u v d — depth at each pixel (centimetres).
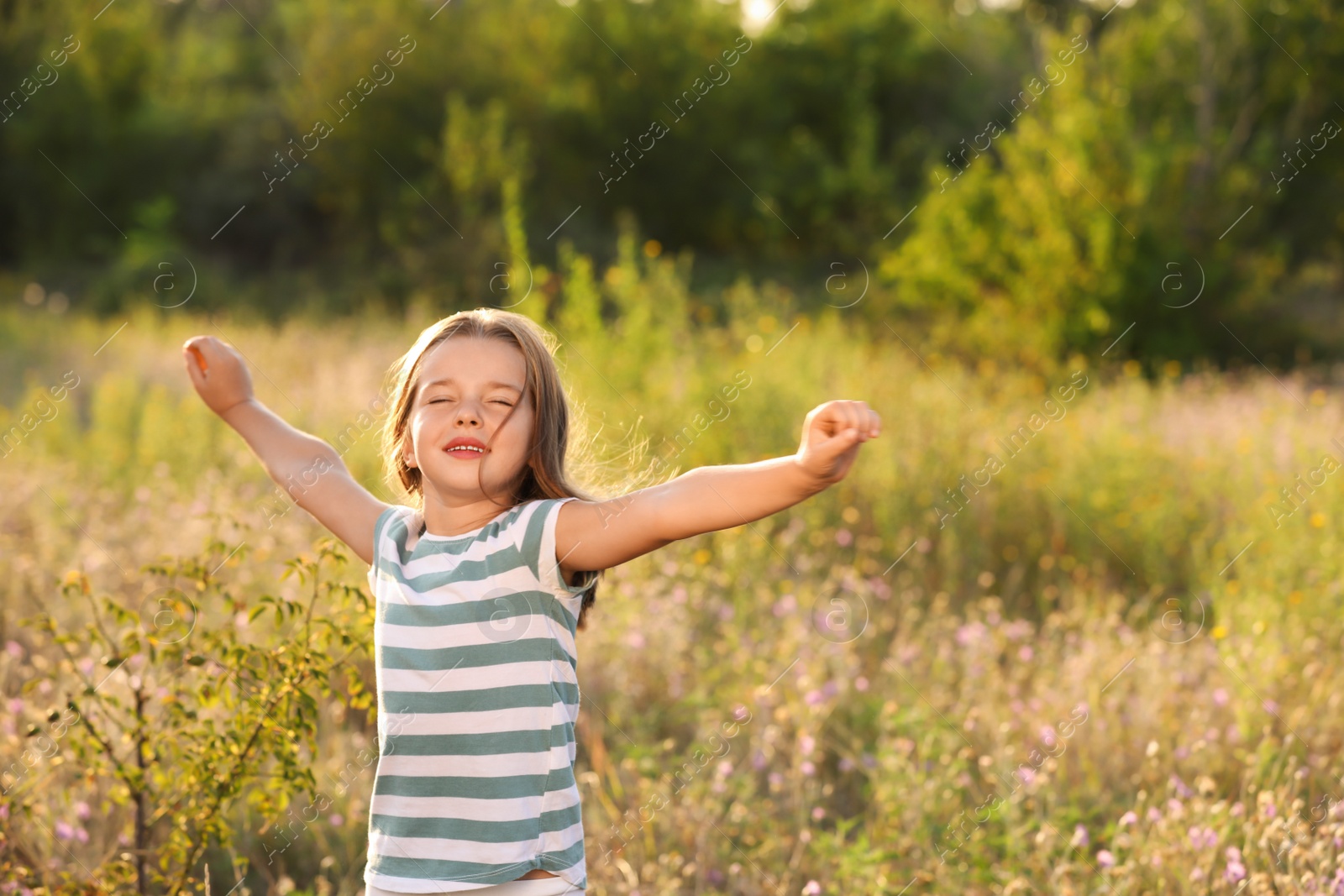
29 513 566
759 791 371
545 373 201
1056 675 438
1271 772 362
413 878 187
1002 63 2728
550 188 2309
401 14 2256
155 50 2541
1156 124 1527
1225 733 391
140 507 579
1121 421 805
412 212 2008
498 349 199
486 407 194
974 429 730
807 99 2688
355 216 2200
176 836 260
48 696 348
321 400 820
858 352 907
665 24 2453
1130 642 458
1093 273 1339
